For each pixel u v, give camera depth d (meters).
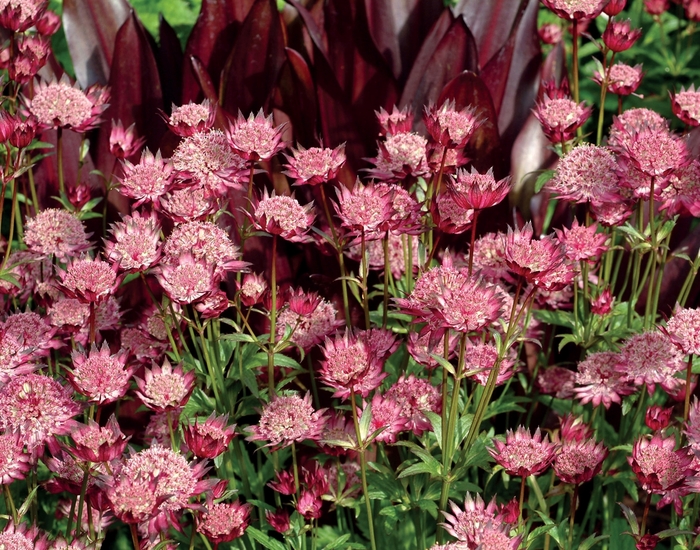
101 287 1.05
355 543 1.12
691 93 1.19
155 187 1.11
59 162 1.22
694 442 1.08
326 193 1.29
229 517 1.05
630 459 1.10
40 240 1.16
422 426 1.12
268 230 1.09
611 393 1.16
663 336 1.13
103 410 1.26
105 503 1.01
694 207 1.15
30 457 1.04
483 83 1.26
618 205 1.16
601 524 1.26
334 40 1.35
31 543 1.02
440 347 1.11
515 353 1.20
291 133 1.29
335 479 1.16
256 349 1.14
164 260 1.10
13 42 1.21
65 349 1.15
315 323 1.14
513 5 1.39
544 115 1.19
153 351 1.18
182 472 1.03
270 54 1.31
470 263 1.07
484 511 1.06
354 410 1.06
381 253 1.20
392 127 1.17
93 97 1.22
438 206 1.12
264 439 1.09
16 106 1.24
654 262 1.17
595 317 1.22
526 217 1.32
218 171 1.12
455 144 1.12
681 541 1.11
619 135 1.16
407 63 1.40
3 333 1.06
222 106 1.32
